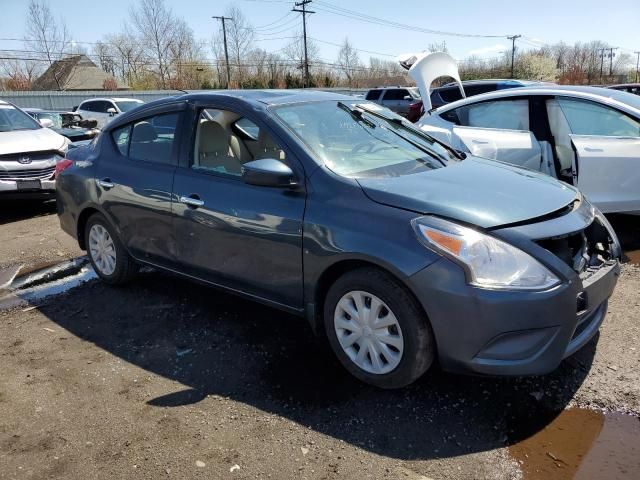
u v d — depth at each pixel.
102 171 4.43
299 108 3.68
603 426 2.69
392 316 2.83
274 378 3.21
